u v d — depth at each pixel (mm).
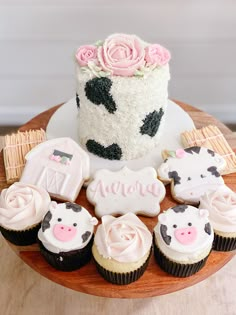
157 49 416
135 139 423
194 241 343
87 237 350
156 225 364
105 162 436
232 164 427
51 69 690
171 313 423
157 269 365
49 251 348
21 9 611
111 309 427
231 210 365
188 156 422
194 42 658
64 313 425
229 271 452
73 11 616
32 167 412
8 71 690
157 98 405
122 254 337
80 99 415
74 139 456
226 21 631
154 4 611
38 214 368
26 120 754
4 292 438
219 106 750
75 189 399
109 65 396
